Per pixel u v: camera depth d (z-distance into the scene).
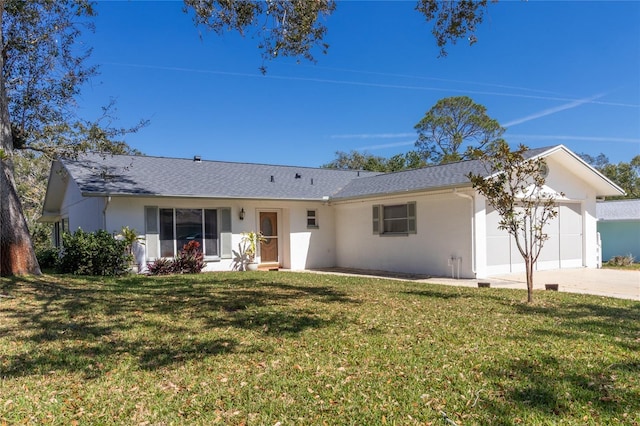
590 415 3.32
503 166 8.05
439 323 6.37
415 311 7.26
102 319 6.57
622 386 3.87
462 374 4.21
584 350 4.96
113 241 12.32
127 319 6.59
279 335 5.71
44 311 7.01
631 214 19.62
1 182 9.65
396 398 3.69
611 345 5.17
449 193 12.95
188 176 15.74
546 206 8.30
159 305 7.71
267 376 4.23
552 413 3.36
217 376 4.25
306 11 8.27
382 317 6.78
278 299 8.40
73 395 3.81
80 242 12.03
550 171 14.36
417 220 13.97
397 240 14.66
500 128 38.88
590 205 15.73
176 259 13.50
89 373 4.34
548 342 5.31
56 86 12.89
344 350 5.04
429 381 4.05
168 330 5.96
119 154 14.49
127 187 13.18
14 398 3.73
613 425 3.16
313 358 4.77
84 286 9.73
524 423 3.21
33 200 26.84
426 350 5.00
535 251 14.05
